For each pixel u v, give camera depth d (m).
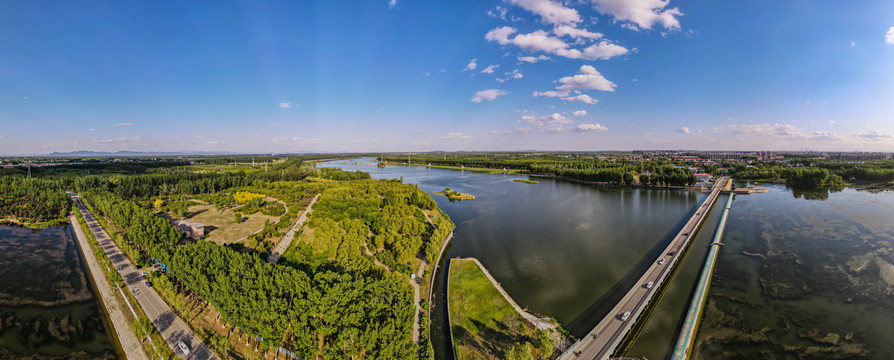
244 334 74.88
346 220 140.62
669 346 79.50
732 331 85.88
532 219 187.75
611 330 79.38
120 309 87.44
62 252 135.00
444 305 95.12
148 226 119.38
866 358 75.88
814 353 77.81
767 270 119.06
